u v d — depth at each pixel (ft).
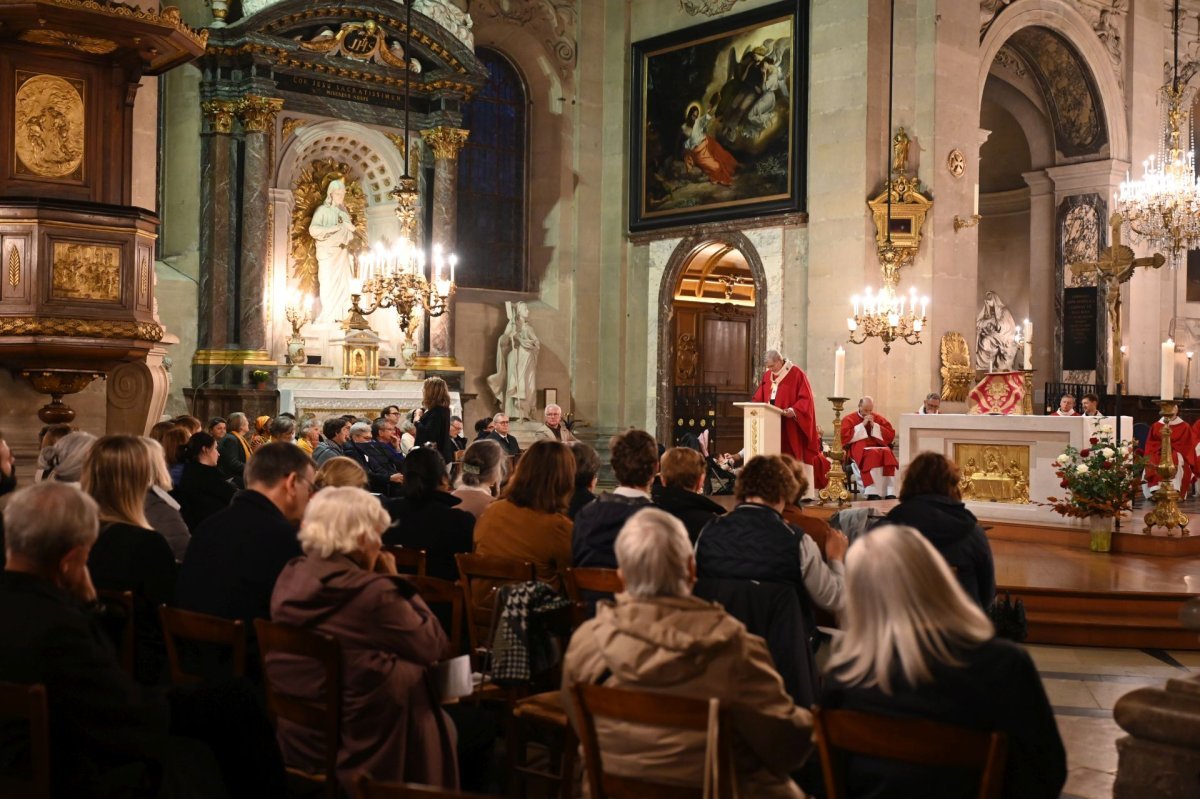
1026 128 84.53
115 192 41.57
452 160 72.54
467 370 77.41
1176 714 15.39
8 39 39.17
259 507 18.11
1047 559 40.22
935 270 65.77
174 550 21.93
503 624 17.58
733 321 86.33
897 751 11.19
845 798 11.81
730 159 74.13
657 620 12.57
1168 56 84.94
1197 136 89.81
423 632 15.74
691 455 22.98
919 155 66.44
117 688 12.14
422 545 22.79
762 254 72.59
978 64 68.69
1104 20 79.97
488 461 26.76
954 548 23.86
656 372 79.36
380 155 71.46
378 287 59.31
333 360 69.26
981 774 11.30
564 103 81.30
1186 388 75.41
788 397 53.06
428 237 72.38
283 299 67.97
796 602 18.79
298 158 68.54
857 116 66.85
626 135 81.25
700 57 76.02
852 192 66.95
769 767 12.85
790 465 22.09
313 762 15.80
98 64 41.14
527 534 21.22
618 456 21.66
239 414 44.11
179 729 14.02
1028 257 91.09
